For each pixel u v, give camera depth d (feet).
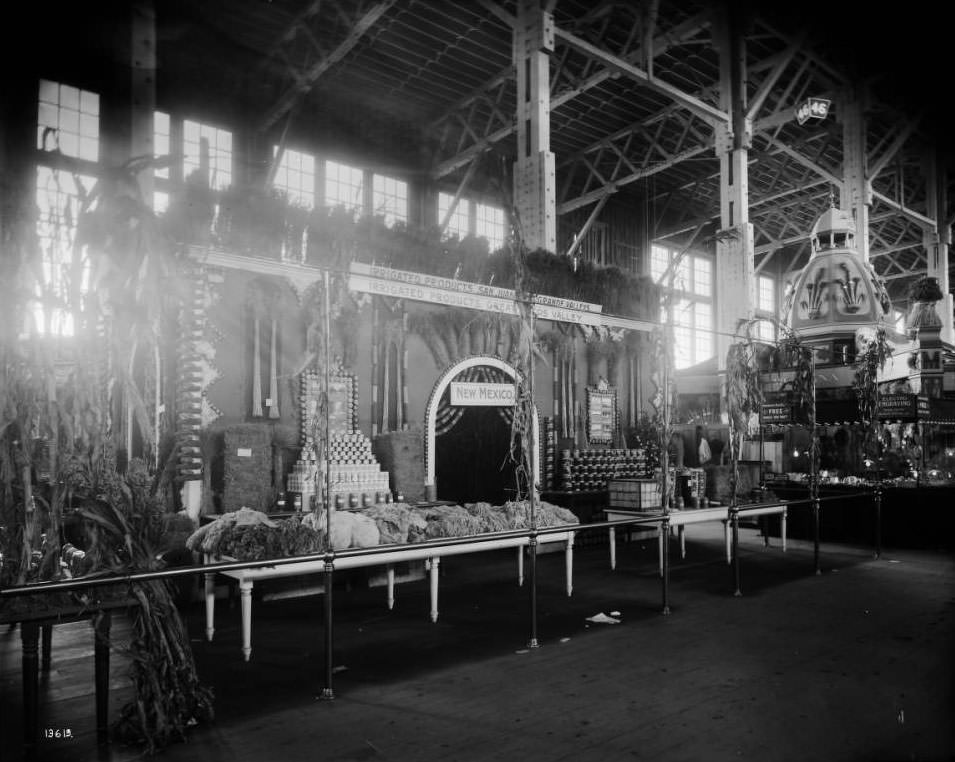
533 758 12.69
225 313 26.63
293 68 50.75
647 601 25.54
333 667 17.89
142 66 34.83
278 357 27.81
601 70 54.70
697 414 58.80
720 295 56.59
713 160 75.51
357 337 30.22
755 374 32.48
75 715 14.82
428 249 32.60
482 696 15.78
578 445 39.93
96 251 13.80
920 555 36.14
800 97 62.44
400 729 13.98
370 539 20.76
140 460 16.28
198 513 25.61
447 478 40.24
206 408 26.05
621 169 77.82
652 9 50.96
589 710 14.94
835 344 55.36
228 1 45.78
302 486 27.09
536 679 16.92
